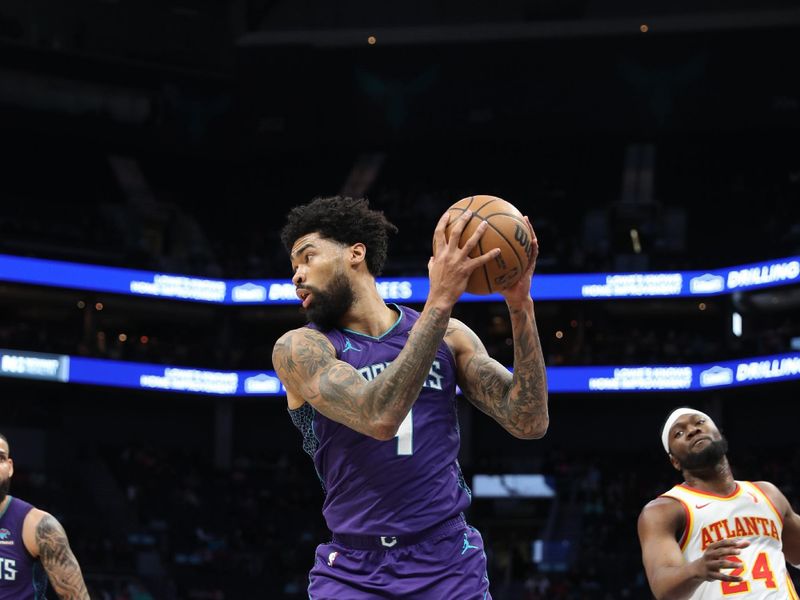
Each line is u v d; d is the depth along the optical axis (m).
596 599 31.80
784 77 47.97
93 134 48.56
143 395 42.94
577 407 42.28
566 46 48.53
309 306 4.39
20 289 41.59
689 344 40.97
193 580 34.06
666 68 48.75
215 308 43.88
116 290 41.78
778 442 40.38
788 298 40.78
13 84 47.12
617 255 42.69
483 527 39.03
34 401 41.16
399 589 4.19
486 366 4.57
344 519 4.30
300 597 33.78
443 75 49.72
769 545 6.16
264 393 42.09
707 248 45.94
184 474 40.81
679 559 5.94
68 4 48.22
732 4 47.50
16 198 45.69
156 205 48.47
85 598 6.48
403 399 3.97
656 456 40.69
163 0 49.41
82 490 38.56
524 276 4.27
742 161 48.88
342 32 49.16
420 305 41.97
